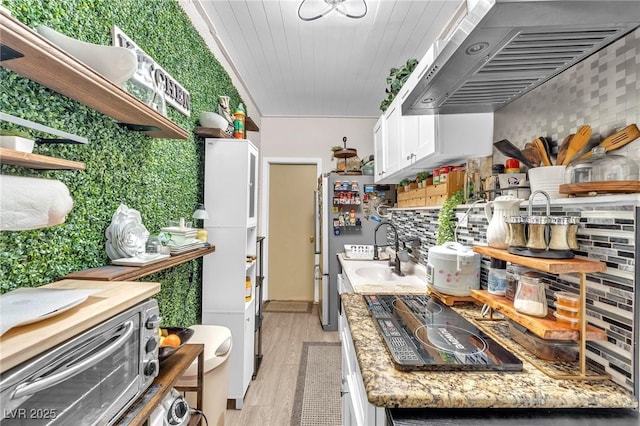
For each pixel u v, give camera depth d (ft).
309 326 10.84
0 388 1.55
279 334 10.11
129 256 3.71
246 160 6.47
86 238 3.33
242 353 6.37
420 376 2.45
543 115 3.67
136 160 4.24
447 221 5.47
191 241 4.99
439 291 4.39
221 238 6.43
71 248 3.14
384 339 3.05
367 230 10.82
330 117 13.52
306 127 13.51
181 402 3.32
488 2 2.13
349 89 10.51
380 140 9.09
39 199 2.19
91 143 3.36
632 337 2.28
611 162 2.55
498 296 3.53
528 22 2.27
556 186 3.16
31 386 1.68
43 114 2.73
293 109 12.60
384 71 9.15
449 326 3.42
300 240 13.78
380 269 8.05
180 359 3.44
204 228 6.40
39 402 1.85
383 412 2.32
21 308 1.99
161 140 4.92
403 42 7.53
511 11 2.14
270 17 6.62
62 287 2.73
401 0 6.01
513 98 4.02
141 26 4.29
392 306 4.19
